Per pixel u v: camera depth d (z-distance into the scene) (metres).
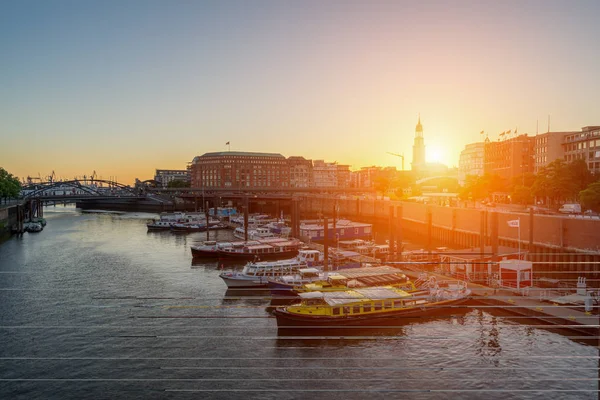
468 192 196.38
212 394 44.34
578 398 43.19
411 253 100.75
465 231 134.38
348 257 97.12
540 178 149.12
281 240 129.25
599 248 88.88
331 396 43.94
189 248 129.50
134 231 171.25
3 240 142.75
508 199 188.62
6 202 198.62
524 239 110.00
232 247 117.12
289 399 43.28
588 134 176.75
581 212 127.50
